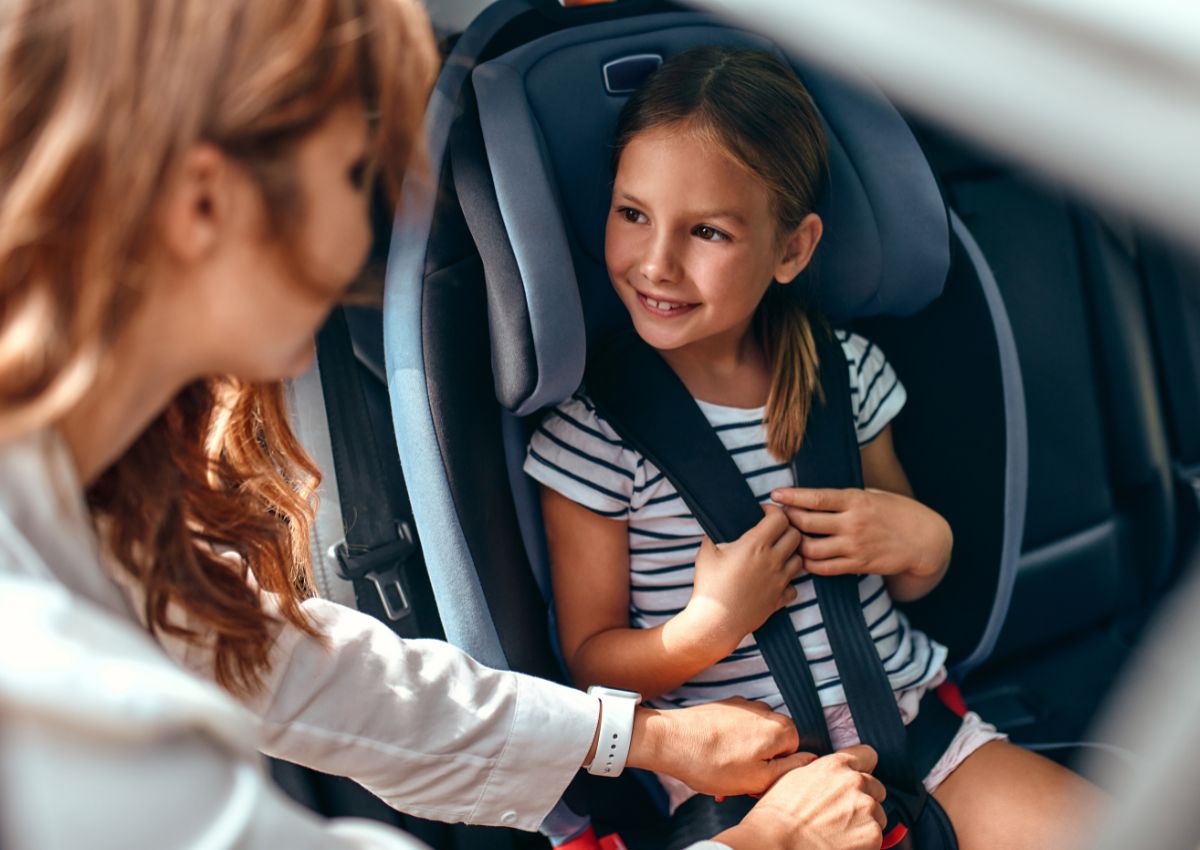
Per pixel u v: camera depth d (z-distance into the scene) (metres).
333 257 0.60
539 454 1.22
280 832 0.49
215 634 0.79
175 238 0.54
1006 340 1.35
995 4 0.52
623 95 1.20
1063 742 1.50
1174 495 1.69
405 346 1.11
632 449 1.24
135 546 0.72
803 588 1.27
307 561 0.95
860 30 0.57
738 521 1.22
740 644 1.25
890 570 1.27
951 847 1.22
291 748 0.88
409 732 0.92
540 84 1.15
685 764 1.09
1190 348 1.65
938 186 1.27
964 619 1.43
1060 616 1.64
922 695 1.35
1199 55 0.47
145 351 0.58
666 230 1.15
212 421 0.83
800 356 1.28
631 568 1.28
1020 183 1.57
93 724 0.44
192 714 0.46
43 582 0.51
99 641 0.48
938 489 1.43
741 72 1.15
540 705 0.99
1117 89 0.48
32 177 0.50
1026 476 1.42
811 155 1.20
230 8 0.52
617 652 1.22
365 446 1.21
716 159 1.13
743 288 1.18
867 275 1.30
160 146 0.51
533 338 1.10
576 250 1.21
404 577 1.24
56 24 0.50
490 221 1.10
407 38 0.61
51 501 0.56
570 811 1.20
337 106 0.57
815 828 1.08
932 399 1.41
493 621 1.14
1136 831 0.51
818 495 1.25
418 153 0.63
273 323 0.60
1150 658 1.57
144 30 0.51
